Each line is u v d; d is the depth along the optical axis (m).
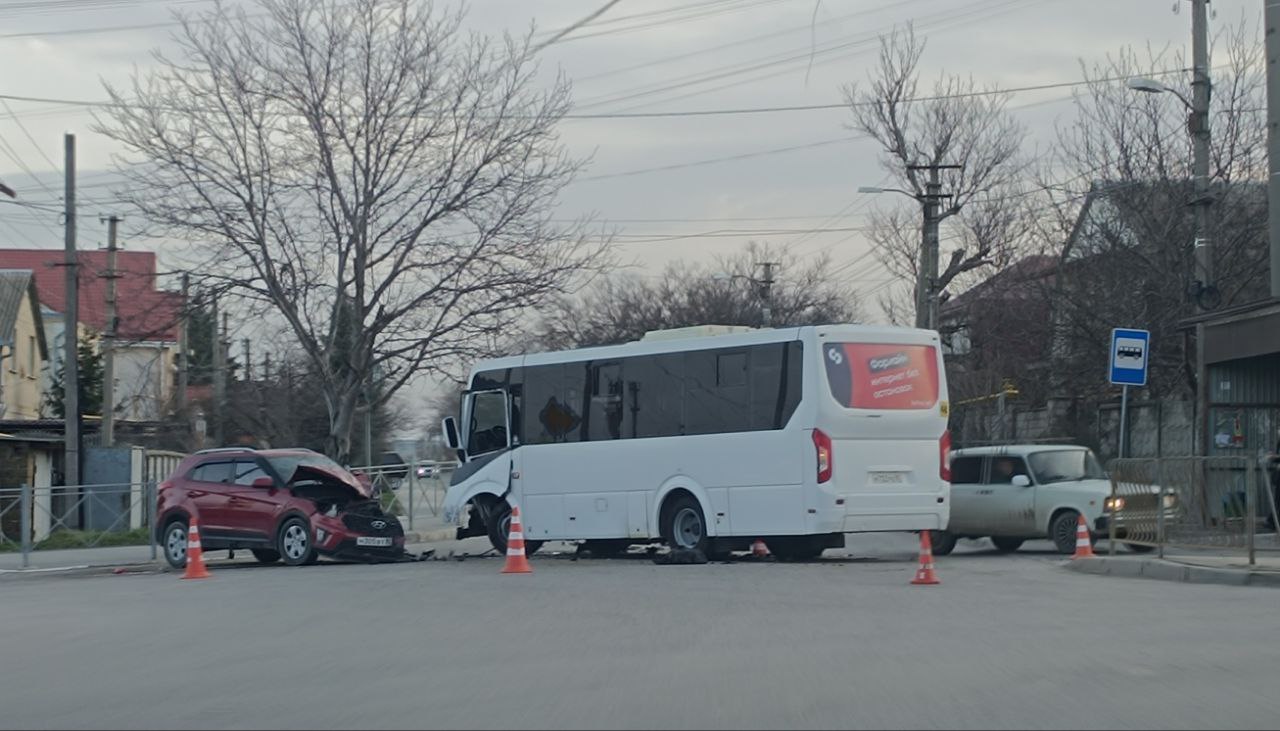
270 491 21.61
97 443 44.94
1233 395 23.23
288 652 10.99
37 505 26.30
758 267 54.88
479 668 9.82
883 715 7.85
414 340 29.39
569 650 10.59
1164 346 30.28
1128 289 30.95
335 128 29.33
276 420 43.16
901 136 43.25
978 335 41.94
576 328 53.69
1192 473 17.39
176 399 49.28
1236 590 14.68
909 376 19.19
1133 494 18.34
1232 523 17.06
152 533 23.03
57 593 17.55
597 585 16.08
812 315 55.09
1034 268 39.44
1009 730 7.46
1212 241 29.02
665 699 8.41
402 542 22.09
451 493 23.12
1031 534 20.92
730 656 10.08
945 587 15.22
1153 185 30.39
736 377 19.56
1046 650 10.20
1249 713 7.89
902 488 19.00
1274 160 21.12
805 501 18.56
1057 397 34.53
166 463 39.50
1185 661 9.67
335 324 29.30
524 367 22.34
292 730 7.84
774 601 13.85
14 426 38.06
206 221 28.70
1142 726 7.55
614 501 20.89
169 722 8.23
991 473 21.53
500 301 29.34
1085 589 14.89
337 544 21.12
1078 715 7.84
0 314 47.47
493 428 22.73
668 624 12.07
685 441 20.03
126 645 11.82
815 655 10.06
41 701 9.12
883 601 13.73
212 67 28.92
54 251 60.91
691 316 54.16
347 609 14.04
